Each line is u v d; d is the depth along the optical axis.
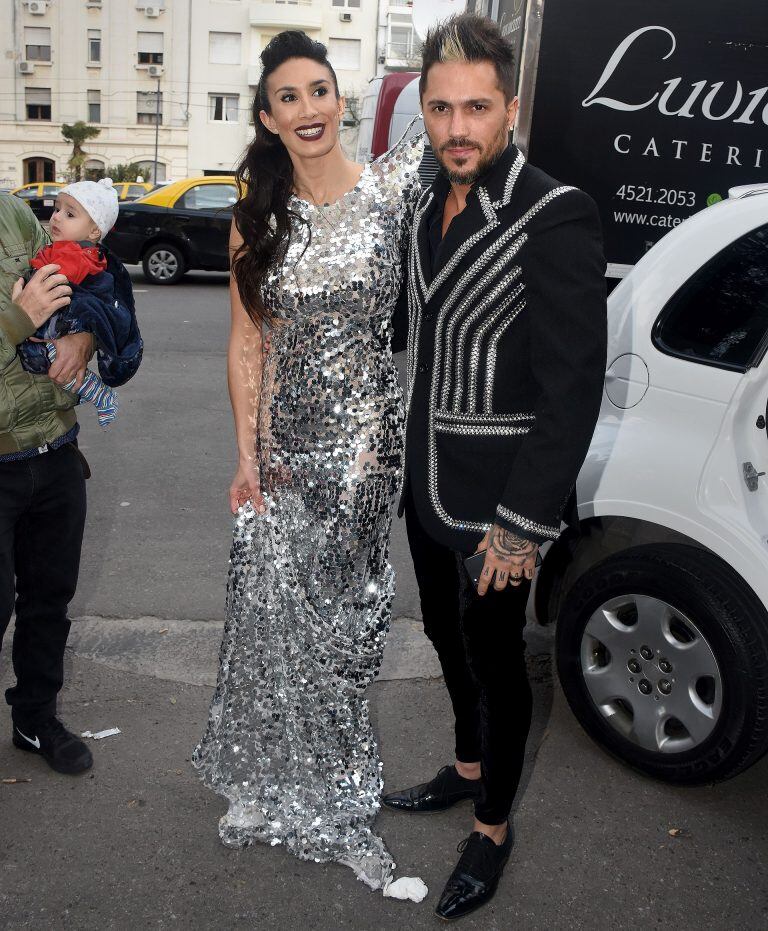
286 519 2.30
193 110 43.81
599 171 5.70
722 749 2.46
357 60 43.31
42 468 2.34
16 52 43.00
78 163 42.72
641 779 2.71
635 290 2.87
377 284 2.10
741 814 2.57
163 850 2.34
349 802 2.40
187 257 13.34
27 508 2.36
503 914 2.17
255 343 2.32
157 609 3.69
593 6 5.44
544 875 2.30
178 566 4.10
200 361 8.59
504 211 1.85
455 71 1.80
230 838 2.36
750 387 2.50
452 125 1.82
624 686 2.67
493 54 1.80
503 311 1.89
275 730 2.39
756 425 2.46
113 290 2.32
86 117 43.91
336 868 2.31
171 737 2.84
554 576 2.95
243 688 2.39
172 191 13.30
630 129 5.63
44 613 2.53
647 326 2.79
